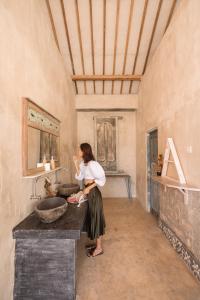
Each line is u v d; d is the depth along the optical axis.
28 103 1.84
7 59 1.48
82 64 4.28
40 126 2.22
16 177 1.63
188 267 2.23
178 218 2.54
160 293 1.84
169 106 2.84
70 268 1.59
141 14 3.14
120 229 3.38
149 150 4.37
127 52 3.97
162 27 3.31
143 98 4.62
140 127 5.04
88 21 3.27
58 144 3.21
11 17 1.56
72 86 4.83
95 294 1.83
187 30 2.24
